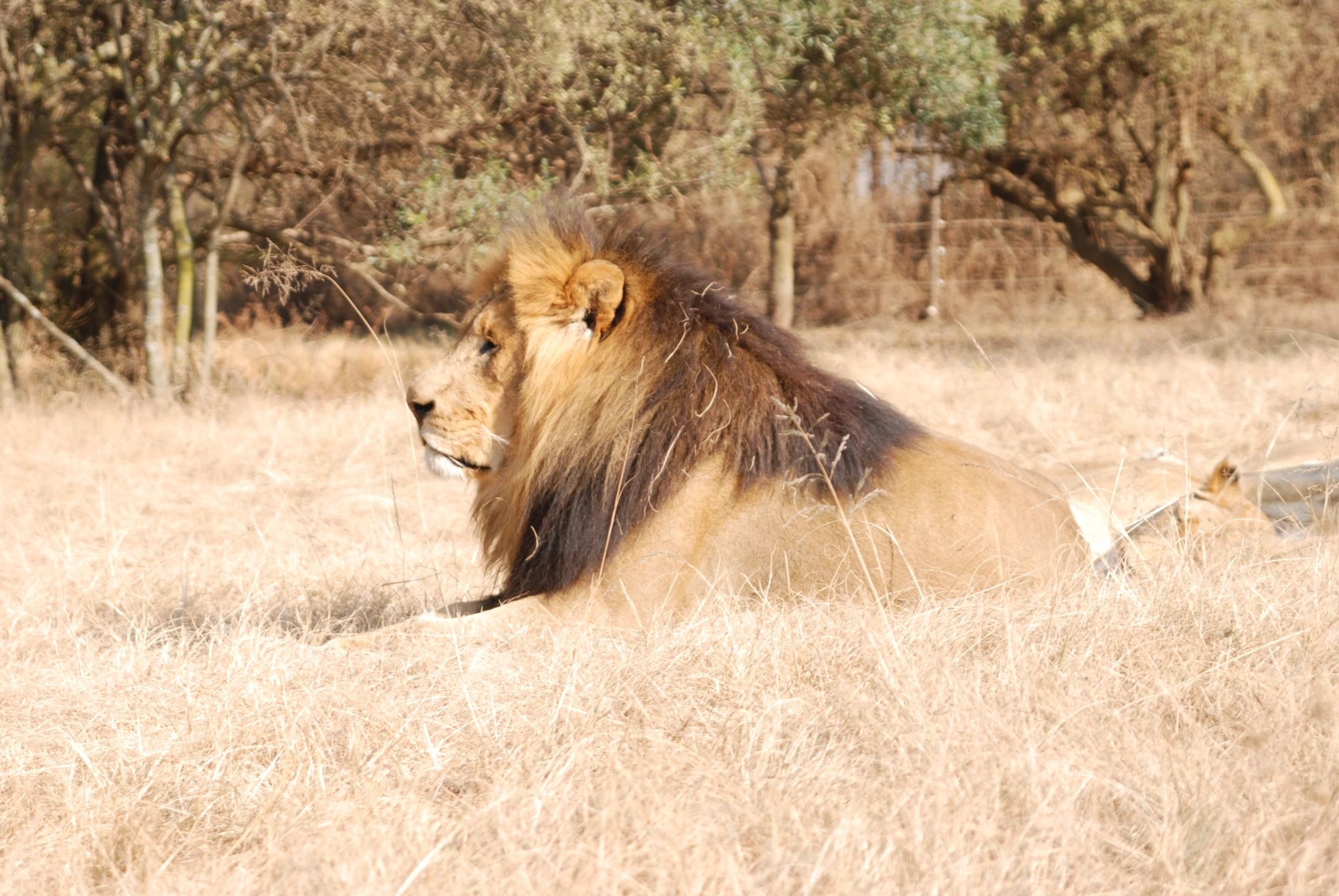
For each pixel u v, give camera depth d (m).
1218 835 4.02
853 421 6.89
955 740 4.71
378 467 15.20
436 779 4.91
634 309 6.96
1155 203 35.41
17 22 18.98
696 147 21.11
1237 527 7.82
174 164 19.56
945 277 41.41
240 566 9.91
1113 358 22.53
